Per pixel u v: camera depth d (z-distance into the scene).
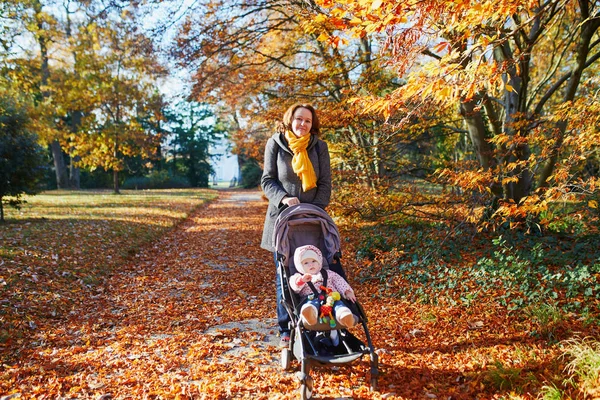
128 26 13.34
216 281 9.29
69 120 47.53
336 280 4.45
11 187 14.50
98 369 4.73
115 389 4.25
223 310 7.14
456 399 3.88
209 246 13.87
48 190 41.09
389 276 8.52
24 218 15.77
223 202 32.56
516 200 9.59
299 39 14.75
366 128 9.95
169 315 6.86
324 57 11.84
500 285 6.88
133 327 6.20
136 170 55.22
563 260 7.56
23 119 15.10
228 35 13.12
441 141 15.08
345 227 13.12
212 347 5.37
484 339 5.28
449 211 10.40
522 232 9.41
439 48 4.48
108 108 35.12
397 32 4.68
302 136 4.86
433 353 4.93
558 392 3.62
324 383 4.30
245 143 22.20
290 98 12.22
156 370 4.70
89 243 11.38
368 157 10.77
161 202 27.28
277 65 15.24
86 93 34.12
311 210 4.68
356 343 4.30
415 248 9.63
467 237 9.42
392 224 11.96
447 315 6.29
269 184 5.00
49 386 4.29
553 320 5.36
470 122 9.96
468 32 4.81
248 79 14.59
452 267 7.98
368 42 12.21
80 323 6.40
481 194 8.59
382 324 6.12
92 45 33.34
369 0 4.14
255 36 13.20
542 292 6.27
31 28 21.92
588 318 5.51
